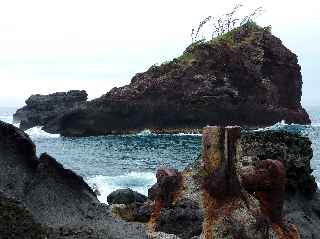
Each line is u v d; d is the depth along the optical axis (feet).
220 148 18.48
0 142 18.66
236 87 325.01
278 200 19.25
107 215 20.84
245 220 18.11
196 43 343.87
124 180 128.47
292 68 358.64
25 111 349.82
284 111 346.74
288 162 37.60
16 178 18.24
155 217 31.60
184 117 308.19
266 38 350.64
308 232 35.22
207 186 18.66
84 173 146.20
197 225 29.76
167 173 32.12
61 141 272.92
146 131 310.45
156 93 309.42
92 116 307.17
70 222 18.93
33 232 16.10
